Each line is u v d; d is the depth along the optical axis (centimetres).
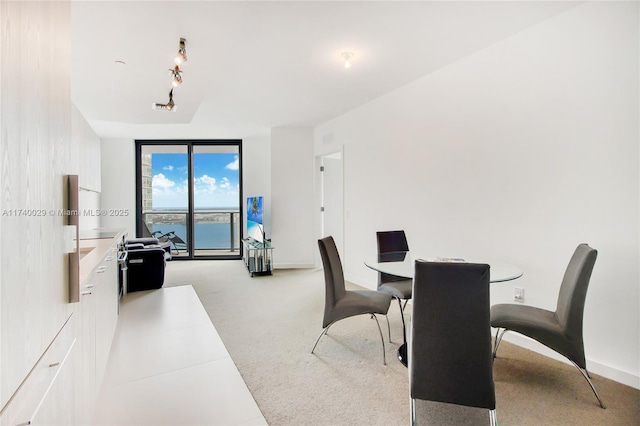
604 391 206
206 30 211
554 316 215
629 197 211
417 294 162
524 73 264
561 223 244
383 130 421
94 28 207
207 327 315
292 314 352
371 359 250
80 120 297
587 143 229
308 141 595
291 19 241
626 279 213
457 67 320
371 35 266
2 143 72
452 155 328
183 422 179
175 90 318
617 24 213
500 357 253
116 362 245
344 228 505
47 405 97
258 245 554
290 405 194
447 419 182
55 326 108
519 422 179
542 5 229
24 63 85
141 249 465
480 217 303
